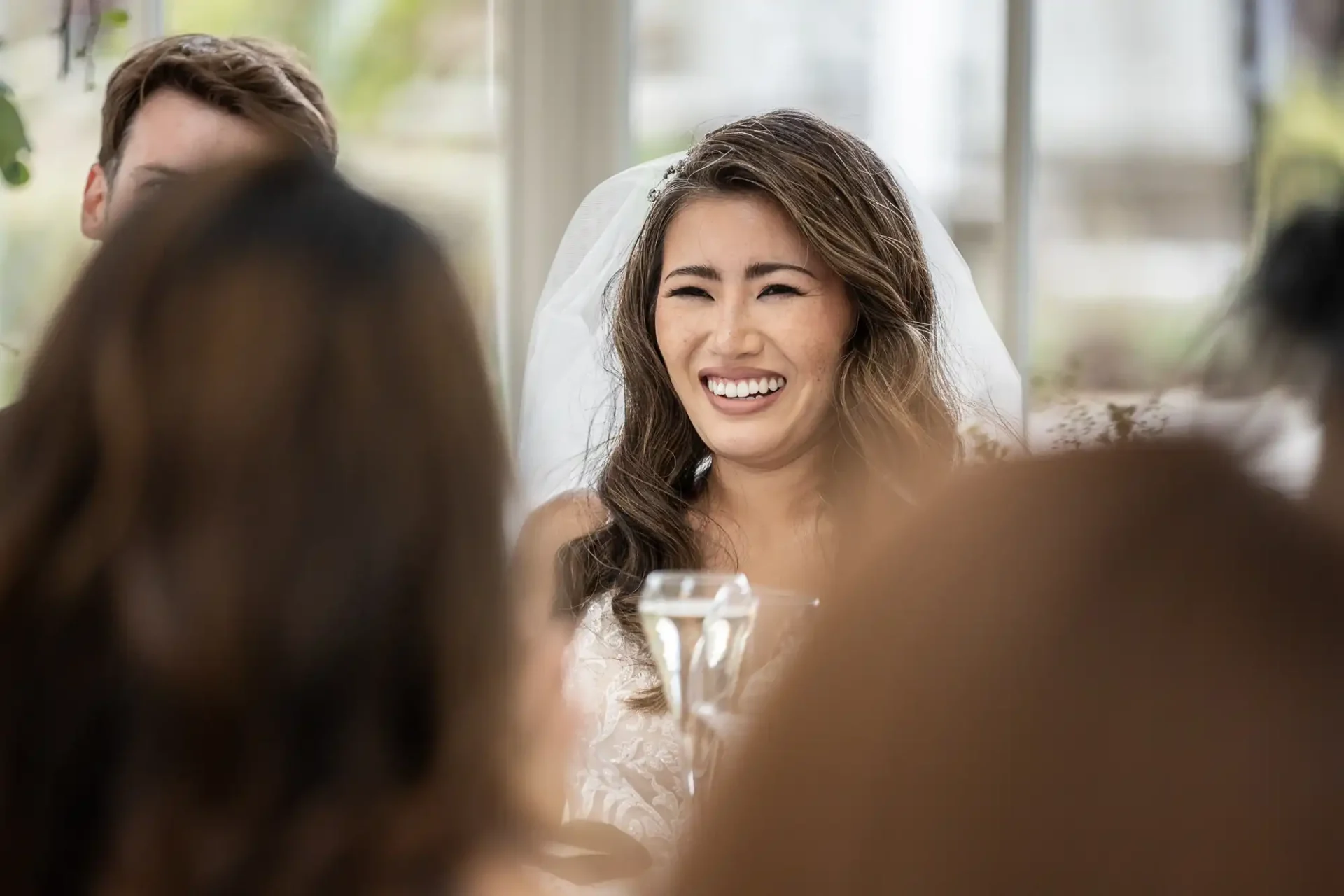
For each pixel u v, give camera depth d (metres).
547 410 2.91
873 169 2.26
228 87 2.48
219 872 0.67
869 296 2.20
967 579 0.48
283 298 0.70
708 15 3.49
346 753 0.69
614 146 3.54
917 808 0.46
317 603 0.68
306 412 0.69
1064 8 3.29
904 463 2.21
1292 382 0.51
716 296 2.21
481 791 0.71
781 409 2.21
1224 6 3.13
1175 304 3.23
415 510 0.70
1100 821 0.45
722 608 1.36
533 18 3.51
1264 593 0.46
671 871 0.58
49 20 3.30
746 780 0.48
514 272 3.54
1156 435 0.51
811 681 0.49
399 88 3.50
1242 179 3.10
